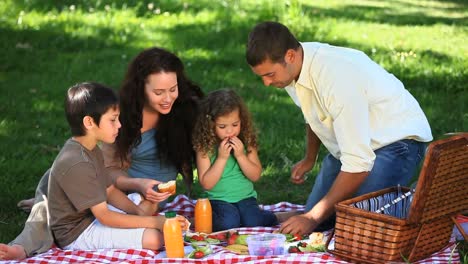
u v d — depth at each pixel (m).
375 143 6.10
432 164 5.27
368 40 13.34
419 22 15.03
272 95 10.67
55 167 5.86
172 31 13.52
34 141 9.08
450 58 12.16
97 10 14.35
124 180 6.41
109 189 6.23
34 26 13.40
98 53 12.46
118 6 14.57
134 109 6.43
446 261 5.62
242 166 6.55
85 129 5.83
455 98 10.53
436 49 12.74
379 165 6.08
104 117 5.81
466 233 6.01
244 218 6.56
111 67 11.78
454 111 10.00
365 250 5.52
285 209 7.10
